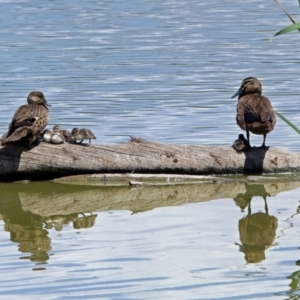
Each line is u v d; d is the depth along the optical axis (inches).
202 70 1091.9
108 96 954.1
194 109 896.3
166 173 683.4
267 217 583.8
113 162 673.6
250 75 1060.5
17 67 1107.9
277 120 853.8
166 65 1120.8
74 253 509.4
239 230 551.8
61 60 1152.2
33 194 652.7
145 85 1008.9
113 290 447.8
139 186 670.5
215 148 690.8
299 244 523.5
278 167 694.5
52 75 1061.1
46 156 665.0
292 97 944.9
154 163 677.3
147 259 495.8
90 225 570.9
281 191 655.1
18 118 658.8
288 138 788.6
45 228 567.8
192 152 684.1
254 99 700.7
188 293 443.5
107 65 1119.6
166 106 909.2
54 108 900.6
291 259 495.5
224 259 495.8
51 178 684.1
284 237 537.3
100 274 471.5
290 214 590.9
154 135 791.7
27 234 554.9
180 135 792.9
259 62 1139.3
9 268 484.1
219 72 1079.0
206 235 541.6
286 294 441.4
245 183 676.1
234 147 692.7
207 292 445.1
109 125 832.3
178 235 541.3
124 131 808.9
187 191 658.8
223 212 598.2
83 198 641.6
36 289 450.0
